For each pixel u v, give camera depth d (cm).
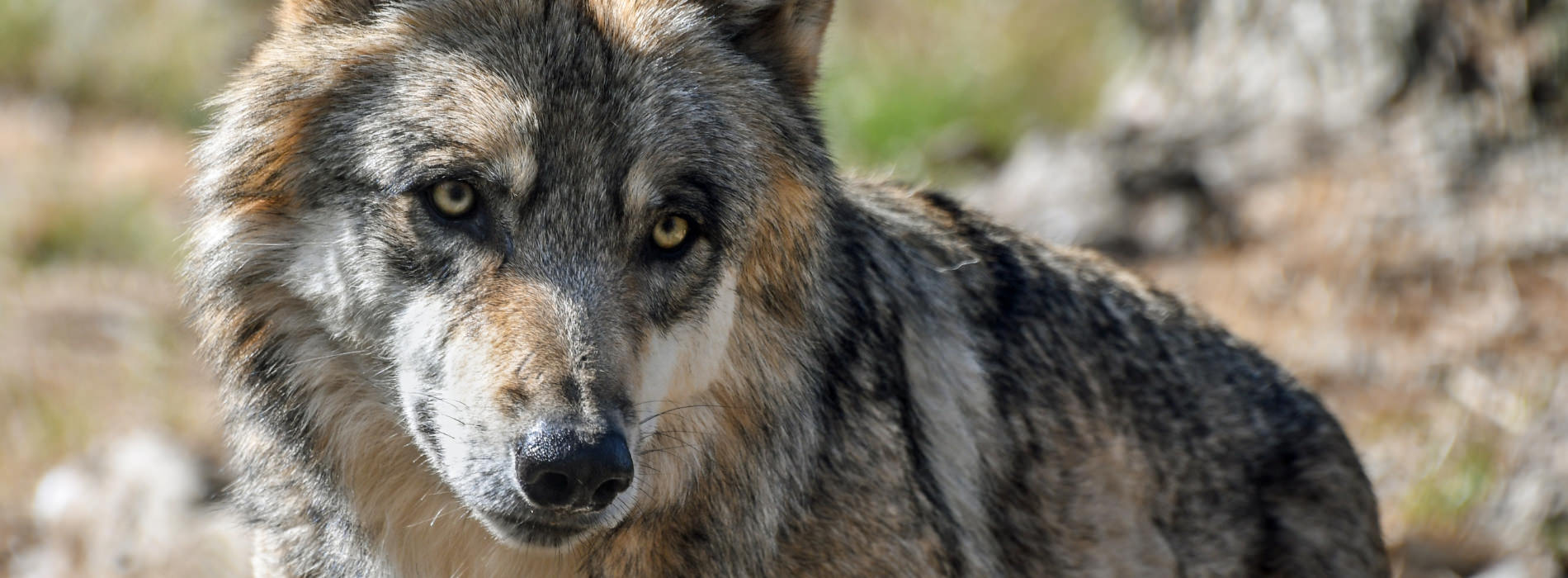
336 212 684
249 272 711
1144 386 859
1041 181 1798
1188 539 851
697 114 698
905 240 817
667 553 727
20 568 1192
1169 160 1725
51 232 2014
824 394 718
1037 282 855
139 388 1515
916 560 732
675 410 701
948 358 793
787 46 771
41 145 2444
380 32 706
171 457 1296
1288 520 888
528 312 638
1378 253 1518
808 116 765
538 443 603
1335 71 1677
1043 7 2648
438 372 650
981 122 2339
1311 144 1670
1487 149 1555
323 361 712
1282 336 1449
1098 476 820
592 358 630
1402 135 1608
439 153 657
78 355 1608
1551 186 1503
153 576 1136
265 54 729
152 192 2194
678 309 688
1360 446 1259
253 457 746
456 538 740
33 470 1345
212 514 1211
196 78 2775
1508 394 1286
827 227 743
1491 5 1546
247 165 704
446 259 659
